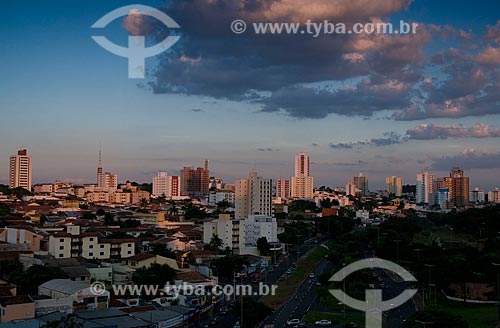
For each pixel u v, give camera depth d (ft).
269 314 515.50
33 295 517.14
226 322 519.19
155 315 470.39
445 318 465.88
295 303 618.44
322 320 532.73
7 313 429.38
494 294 639.35
